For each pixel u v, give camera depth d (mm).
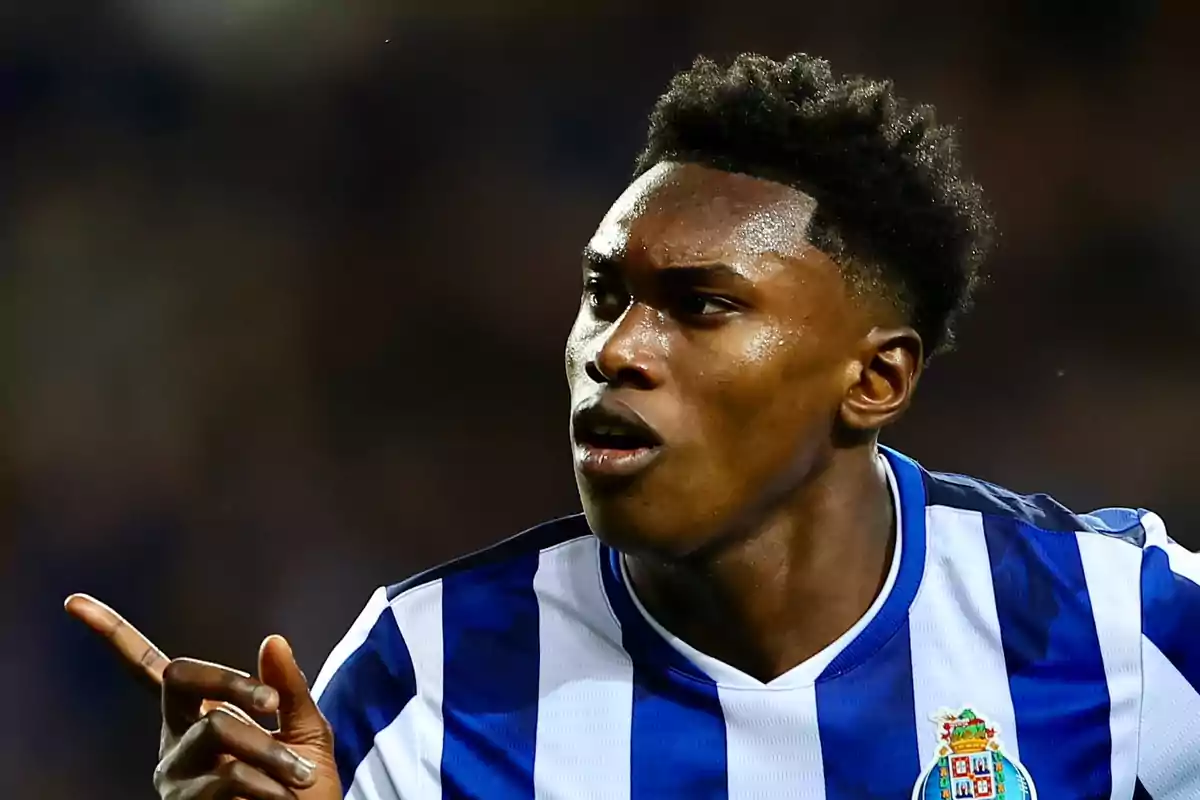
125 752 18797
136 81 24094
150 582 21703
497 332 24078
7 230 23531
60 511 22047
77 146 23906
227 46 24203
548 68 24812
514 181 24594
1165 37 23500
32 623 20562
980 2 24172
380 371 23781
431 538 23016
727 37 24859
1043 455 22719
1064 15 23828
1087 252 23453
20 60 23797
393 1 24469
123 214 23859
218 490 22656
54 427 22609
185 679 4766
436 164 24594
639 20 24812
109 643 5051
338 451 23359
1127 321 23156
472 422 23766
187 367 23312
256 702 4691
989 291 23375
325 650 21828
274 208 24266
